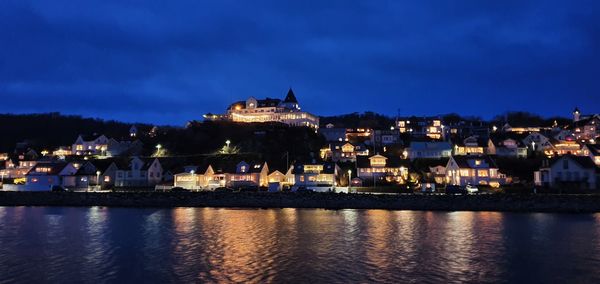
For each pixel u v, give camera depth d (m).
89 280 33.53
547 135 139.62
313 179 114.62
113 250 43.59
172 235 51.88
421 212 77.00
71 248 44.66
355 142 162.50
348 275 34.50
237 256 40.84
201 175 121.56
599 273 35.12
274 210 81.38
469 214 73.25
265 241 47.97
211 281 33.06
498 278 33.84
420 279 33.50
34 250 43.75
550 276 34.38
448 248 44.22
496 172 106.88
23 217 70.81
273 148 148.25
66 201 94.62
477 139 138.25
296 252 42.44
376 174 116.19
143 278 33.94
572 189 89.38
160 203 91.69
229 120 182.12
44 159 153.12
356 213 75.56
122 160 139.50
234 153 141.38
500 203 79.25
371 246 45.25
